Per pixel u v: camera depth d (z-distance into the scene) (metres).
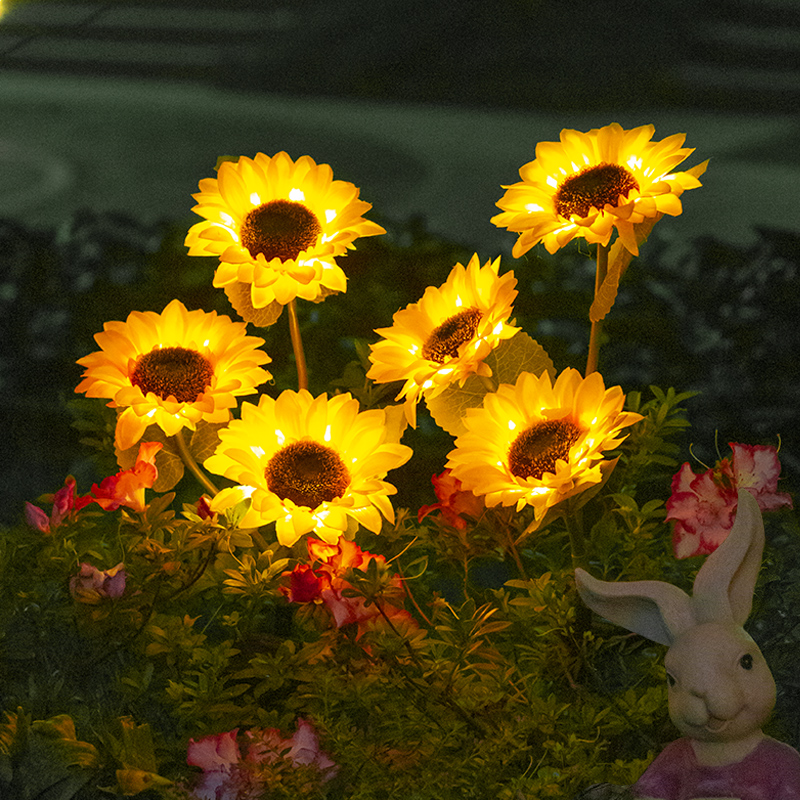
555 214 2.13
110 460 2.32
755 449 2.12
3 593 2.16
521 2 7.41
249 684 2.15
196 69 7.73
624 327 2.50
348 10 7.61
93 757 2.09
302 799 2.07
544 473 2.08
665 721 2.10
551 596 2.11
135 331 2.14
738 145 6.10
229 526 2.15
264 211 2.14
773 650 2.14
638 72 7.10
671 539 2.20
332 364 2.47
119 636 2.14
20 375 2.56
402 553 2.17
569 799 2.05
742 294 2.50
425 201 5.25
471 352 2.11
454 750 2.10
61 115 6.98
